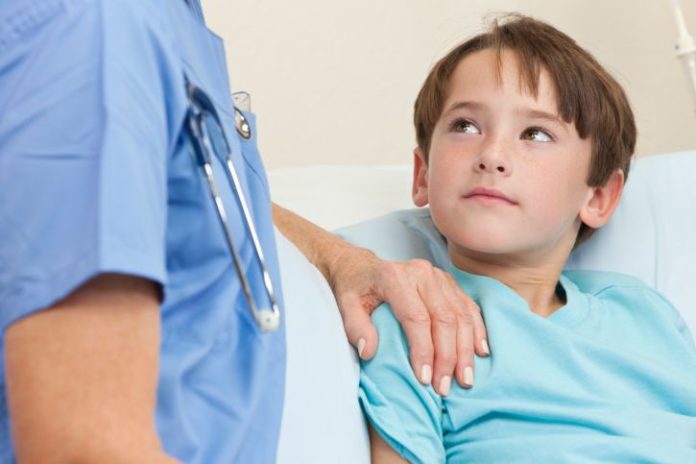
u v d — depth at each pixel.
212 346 0.84
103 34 0.71
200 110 0.80
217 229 0.80
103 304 0.65
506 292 1.32
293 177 1.71
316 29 2.32
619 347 1.31
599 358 1.29
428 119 1.44
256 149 1.01
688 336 1.44
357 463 1.07
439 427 1.20
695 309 1.52
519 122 1.33
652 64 2.50
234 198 0.85
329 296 1.20
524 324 1.29
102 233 0.64
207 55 0.91
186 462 0.79
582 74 1.37
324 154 2.37
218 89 0.92
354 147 2.38
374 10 2.35
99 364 0.63
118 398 0.63
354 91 2.36
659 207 1.58
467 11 2.39
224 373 0.85
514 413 1.21
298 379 1.02
